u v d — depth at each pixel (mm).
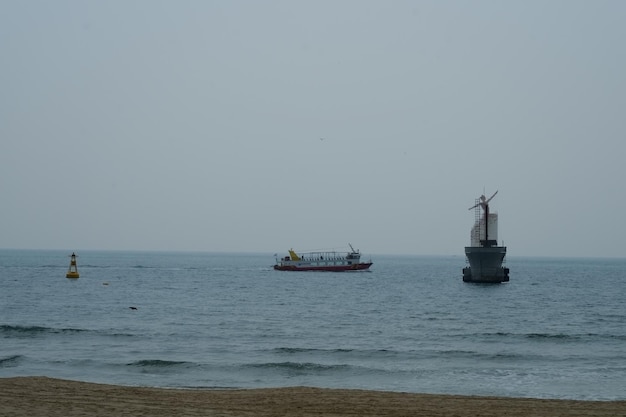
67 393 26078
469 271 151250
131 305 88938
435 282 171500
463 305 97938
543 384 34781
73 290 120188
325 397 26953
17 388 26938
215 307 87562
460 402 26188
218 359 42594
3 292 112688
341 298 109812
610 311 89562
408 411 24172
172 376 36375
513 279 198875
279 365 39594
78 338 52844
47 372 36656
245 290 129375
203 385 33906
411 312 84438
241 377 36438
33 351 45156
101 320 68625
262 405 24719
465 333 60344
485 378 36500
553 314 84188
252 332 58906
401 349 48562
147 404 24094
